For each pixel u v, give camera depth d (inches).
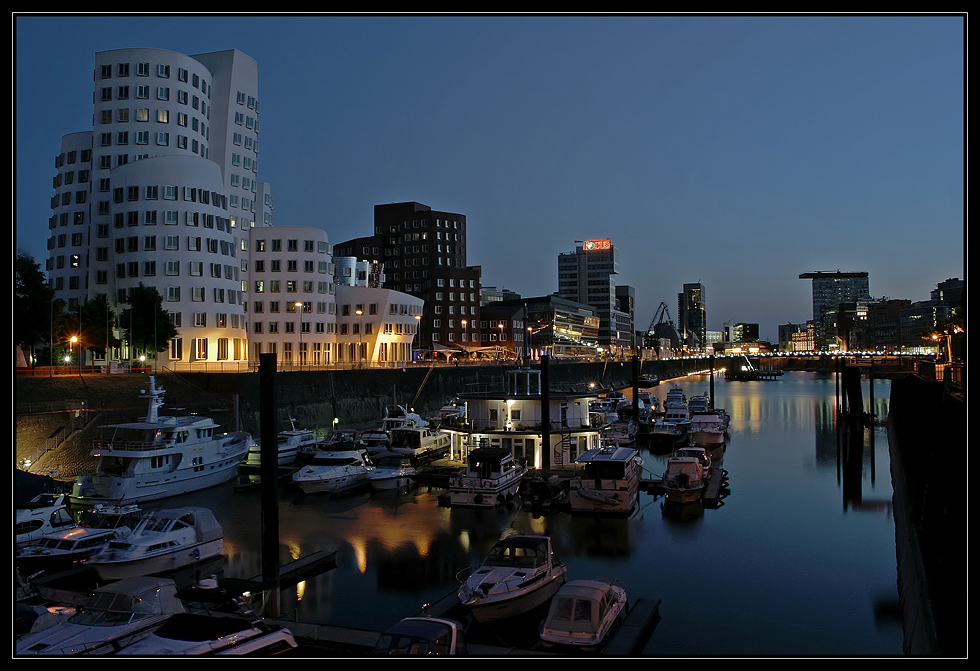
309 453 2206.0
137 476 1696.6
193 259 3294.8
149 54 3627.0
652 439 2819.9
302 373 3024.1
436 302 6284.5
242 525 1514.5
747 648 904.3
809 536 1427.2
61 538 1203.9
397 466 1941.4
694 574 1196.5
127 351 3171.8
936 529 968.9
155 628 803.4
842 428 3403.1
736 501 1740.9
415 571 1216.2
